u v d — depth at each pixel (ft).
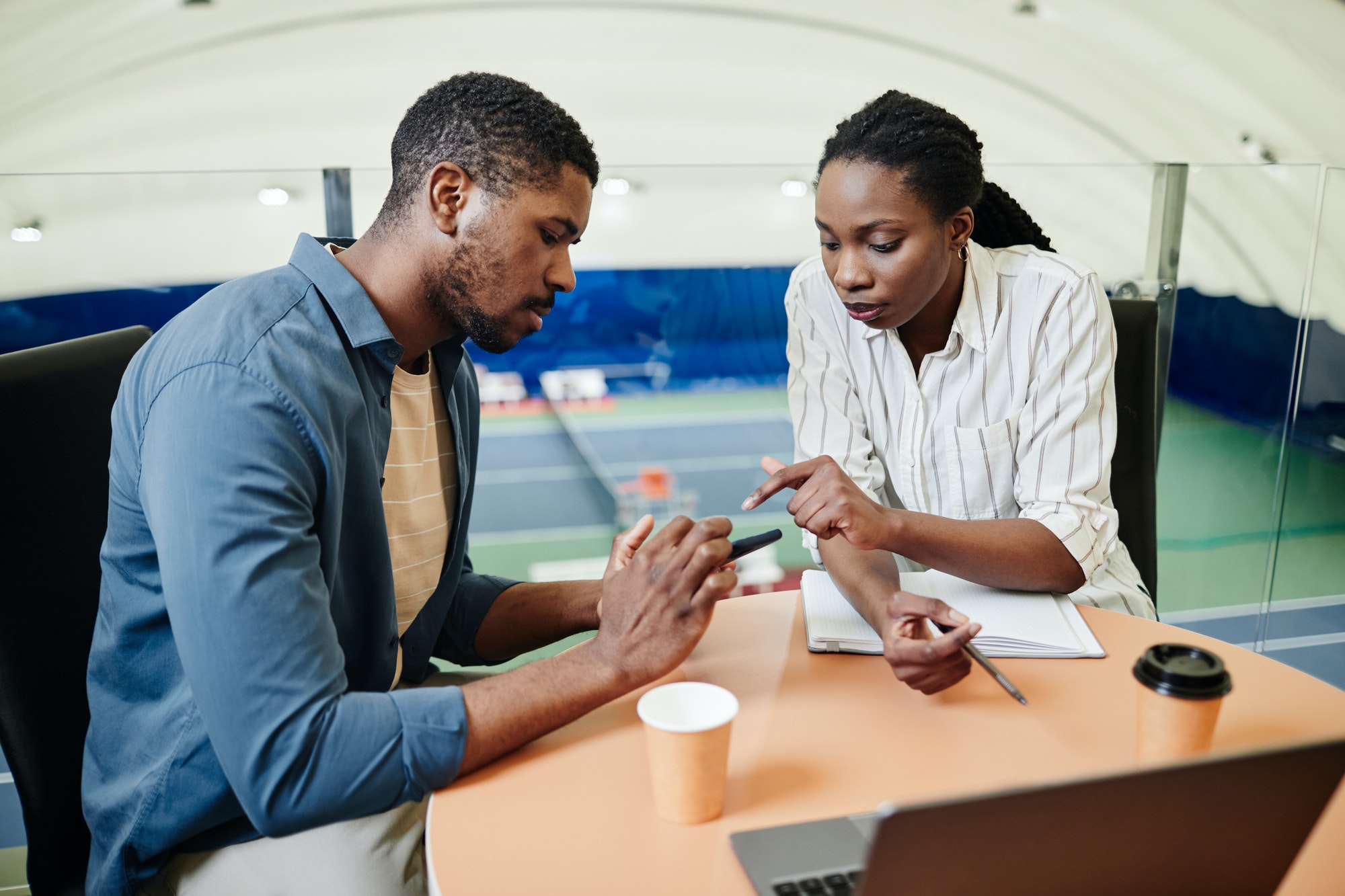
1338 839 1.99
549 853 2.03
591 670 2.55
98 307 5.70
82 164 24.04
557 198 2.93
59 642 3.01
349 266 3.08
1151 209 5.65
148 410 2.57
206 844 2.78
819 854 1.97
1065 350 3.97
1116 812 1.42
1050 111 25.07
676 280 18.02
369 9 23.57
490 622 3.75
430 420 3.52
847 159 3.57
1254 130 23.26
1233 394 5.92
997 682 2.78
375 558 3.06
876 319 3.80
